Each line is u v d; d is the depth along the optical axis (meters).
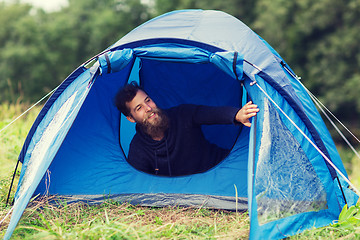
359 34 16.16
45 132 3.62
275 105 3.14
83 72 3.69
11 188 4.15
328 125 18.28
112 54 3.21
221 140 4.55
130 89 3.79
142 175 3.91
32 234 3.02
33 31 24.92
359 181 5.58
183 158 3.92
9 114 7.35
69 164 3.93
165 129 3.83
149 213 3.54
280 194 2.97
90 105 4.05
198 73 4.54
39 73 24.33
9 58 24.27
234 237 2.94
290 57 17.92
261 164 2.97
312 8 16.81
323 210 3.16
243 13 19.88
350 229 3.03
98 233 2.89
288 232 2.91
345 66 16.42
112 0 26.97
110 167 3.97
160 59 3.40
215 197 3.68
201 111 3.80
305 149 3.19
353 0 16.06
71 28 26.03
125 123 4.26
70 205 3.67
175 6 23.09
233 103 4.60
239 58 3.07
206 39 3.48
